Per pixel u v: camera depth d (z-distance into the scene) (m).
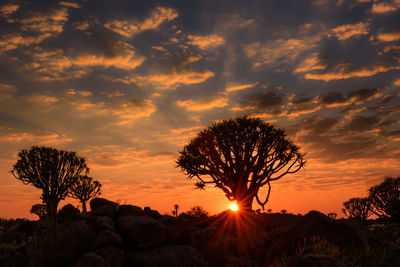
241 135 20.78
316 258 6.64
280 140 21.45
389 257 8.88
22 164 22.47
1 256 7.48
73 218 11.05
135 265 8.67
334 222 10.85
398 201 29.64
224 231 13.26
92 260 7.45
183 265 8.91
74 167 24.09
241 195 20.97
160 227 10.23
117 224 10.09
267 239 11.71
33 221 12.12
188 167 22.78
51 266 7.73
